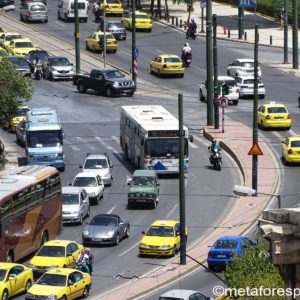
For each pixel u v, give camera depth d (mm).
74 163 140375
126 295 88312
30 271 90375
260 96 174875
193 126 157875
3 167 135375
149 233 103375
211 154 135000
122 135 143750
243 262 62812
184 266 96812
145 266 98688
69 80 190125
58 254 95062
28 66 191125
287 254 29688
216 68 152125
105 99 176500
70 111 168625
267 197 120938
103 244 106500
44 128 137250
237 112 165000
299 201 118750
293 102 172750
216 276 86625
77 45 188750
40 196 104250
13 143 151375
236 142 145750
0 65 138375
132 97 178250
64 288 84750
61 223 110188
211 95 154625
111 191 127875
